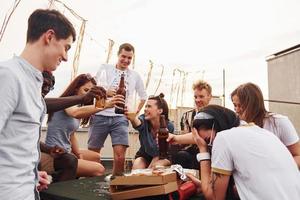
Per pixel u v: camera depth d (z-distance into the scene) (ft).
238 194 4.05
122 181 4.42
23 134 3.34
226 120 4.81
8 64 3.25
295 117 16.08
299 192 3.79
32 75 3.45
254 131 4.17
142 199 4.39
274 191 3.67
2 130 3.19
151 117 8.00
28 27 3.59
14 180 3.26
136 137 11.51
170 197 4.32
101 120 9.36
